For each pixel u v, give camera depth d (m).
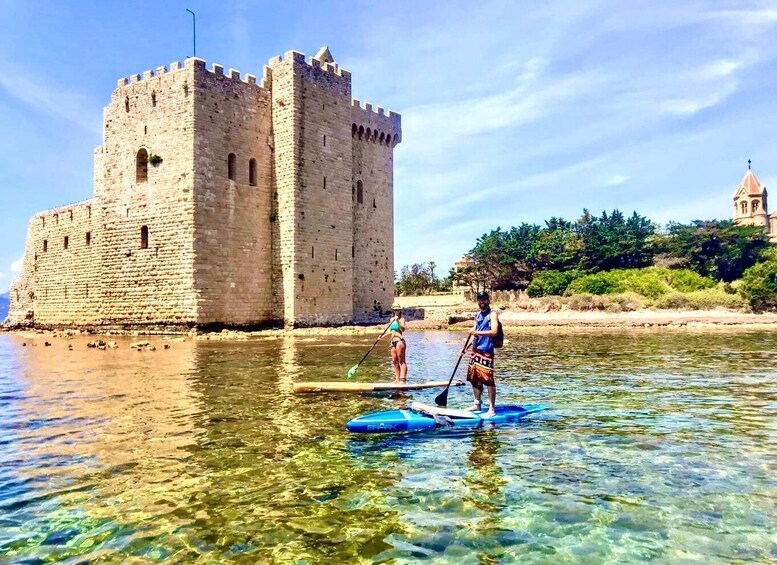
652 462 9.41
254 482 8.52
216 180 44.22
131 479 8.66
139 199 45.41
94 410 13.61
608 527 6.99
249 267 46.06
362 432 11.36
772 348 30.84
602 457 9.70
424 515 7.35
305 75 47.91
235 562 6.16
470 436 11.13
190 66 43.06
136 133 45.91
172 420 12.46
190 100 43.03
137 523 7.12
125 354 28.23
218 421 12.35
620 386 17.17
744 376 19.36
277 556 6.29
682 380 18.42
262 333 43.00
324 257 48.88
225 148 44.91
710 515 7.30
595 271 96.62
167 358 25.81
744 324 55.91
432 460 9.57
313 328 46.12
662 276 84.19
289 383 17.75
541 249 106.19
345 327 46.81
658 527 6.98
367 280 56.84
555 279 90.50
